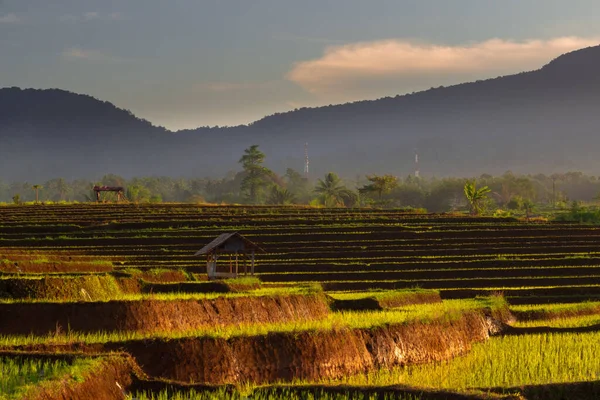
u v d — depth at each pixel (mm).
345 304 48000
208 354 25609
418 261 80312
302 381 26547
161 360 24781
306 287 53688
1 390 17031
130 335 28312
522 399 21734
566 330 43062
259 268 76062
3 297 36875
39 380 17859
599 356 32969
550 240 94188
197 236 95062
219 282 51094
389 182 193375
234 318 36719
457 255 84938
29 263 58031
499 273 73688
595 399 23734
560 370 30219
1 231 98750
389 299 50094
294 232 99875
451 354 34531
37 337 27672
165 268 67875
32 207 130250
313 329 29234
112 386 19953
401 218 113500
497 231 99188
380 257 82938
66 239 91125
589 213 131250
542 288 65750
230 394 21219
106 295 40906
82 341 25406
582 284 70000
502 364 31375
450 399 21312
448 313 38156
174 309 33938
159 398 20062
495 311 45000
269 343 27375
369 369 30031
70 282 39344
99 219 111188
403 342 32500
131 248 87938
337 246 90125
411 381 27719
